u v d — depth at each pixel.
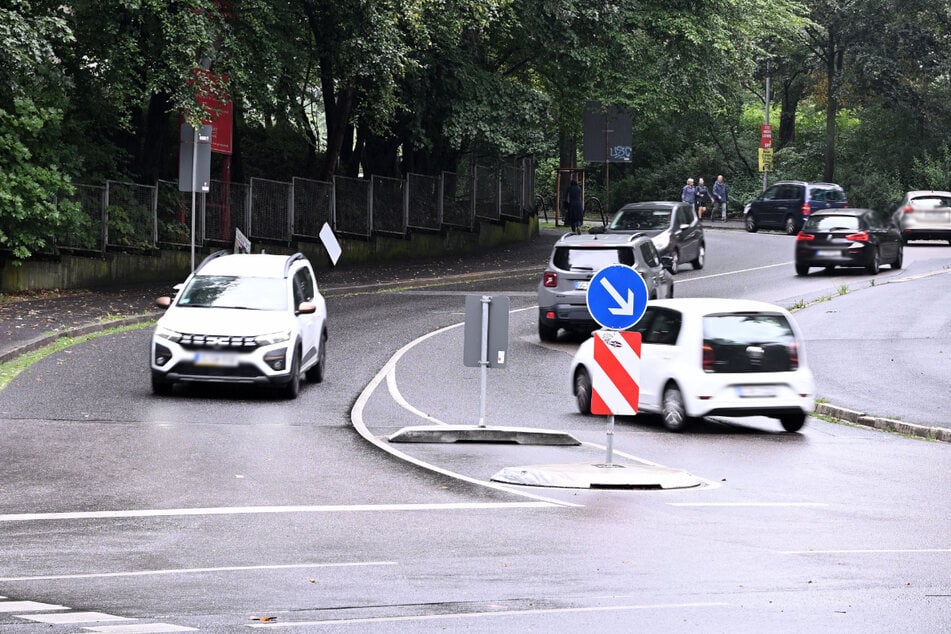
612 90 64.50
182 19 44.28
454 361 33.88
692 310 25.62
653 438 24.52
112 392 27.06
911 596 12.27
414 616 11.38
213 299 28.20
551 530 15.64
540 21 60.84
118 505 16.84
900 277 52.94
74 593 12.21
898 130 97.44
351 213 61.19
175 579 12.84
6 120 42.91
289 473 19.44
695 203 88.31
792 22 78.31
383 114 54.56
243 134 68.25
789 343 25.56
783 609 11.70
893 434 25.53
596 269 38.62
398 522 16.03
